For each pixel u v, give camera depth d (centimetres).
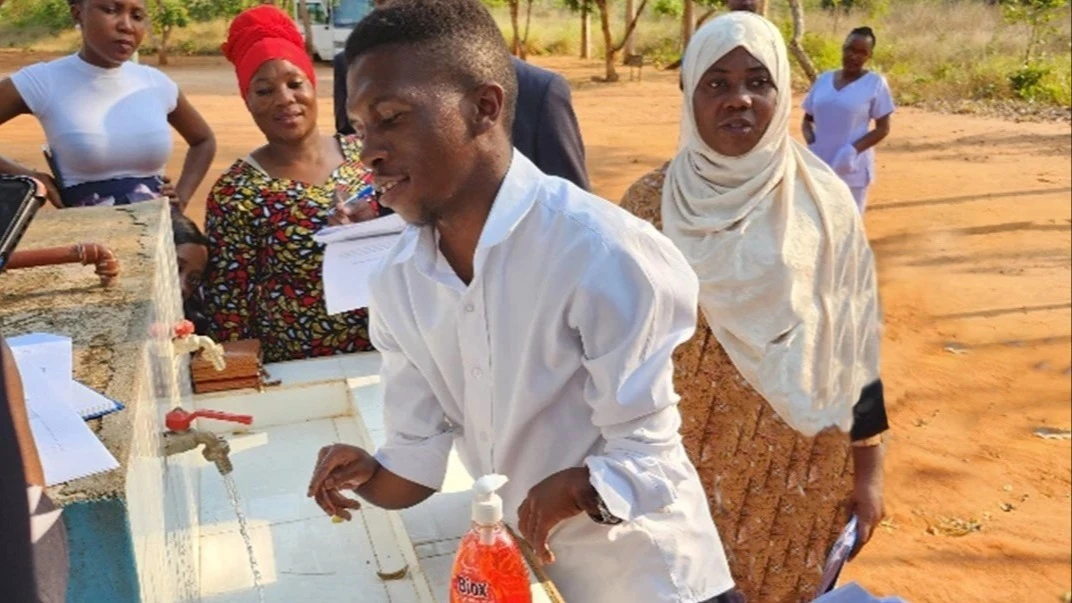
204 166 353
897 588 433
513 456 160
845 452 235
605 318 140
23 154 332
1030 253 930
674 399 147
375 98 131
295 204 277
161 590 126
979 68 1986
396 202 138
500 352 150
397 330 163
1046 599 426
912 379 655
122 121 297
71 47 298
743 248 229
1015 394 634
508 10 3066
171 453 163
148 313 164
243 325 282
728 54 228
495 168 142
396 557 189
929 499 506
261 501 215
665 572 162
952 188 1179
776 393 228
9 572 86
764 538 239
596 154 1368
